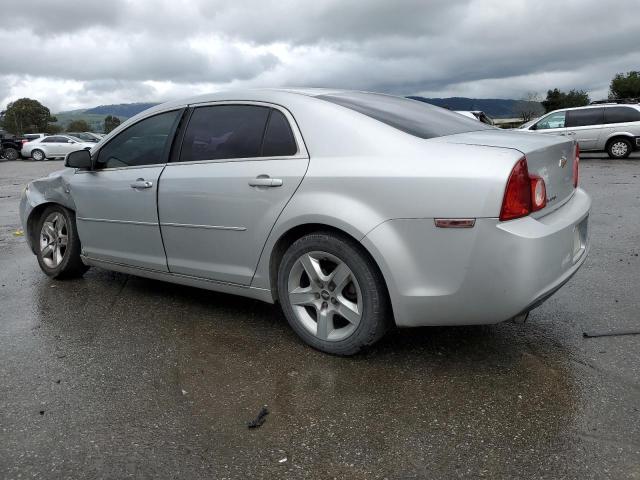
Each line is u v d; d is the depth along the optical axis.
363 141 3.15
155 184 3.96
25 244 6.79
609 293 4.38
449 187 2.82
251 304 4.28
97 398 2.91
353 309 3.19
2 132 31.62
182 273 3.98
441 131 3.38
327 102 3.41
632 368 3.10
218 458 2.39
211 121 3.83
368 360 3.28
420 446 2.45
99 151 4.49
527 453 2.38
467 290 2.87
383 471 2.29
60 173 4.91
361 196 3.04
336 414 2.72
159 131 4.10
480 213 2.77
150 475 2.29
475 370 3.13
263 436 2.55
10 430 2.63
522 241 2.75
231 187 3.54
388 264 2.96
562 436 2.49
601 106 17.27
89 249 4.64
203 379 3.10
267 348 3.48
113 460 2.39
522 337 3.56
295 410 2.76
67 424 2.67
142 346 3.55
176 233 3.91
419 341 3.52
